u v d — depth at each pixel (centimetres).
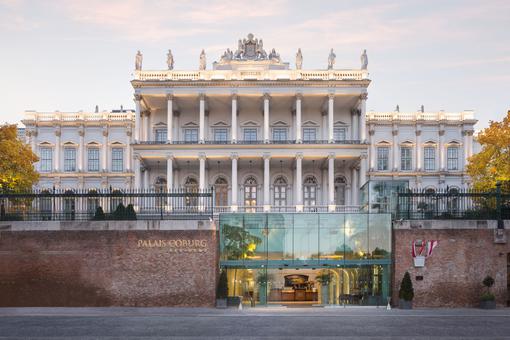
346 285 3875
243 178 6216
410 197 3772
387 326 2775
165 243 3556
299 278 3919
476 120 6812
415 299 3562
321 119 6303
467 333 2566
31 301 3500
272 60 6244
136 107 5788
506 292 3547
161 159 5819
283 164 6138
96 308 3444
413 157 6850
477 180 5112
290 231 3919
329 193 5644
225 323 2873
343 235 3888
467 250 3572
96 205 3734
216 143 5681
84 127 6919
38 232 3528
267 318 3072
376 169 6838
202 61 5931
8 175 4841
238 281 3897
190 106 6219
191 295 3541
